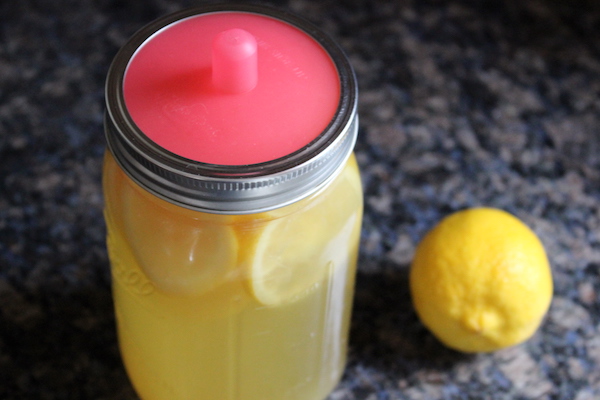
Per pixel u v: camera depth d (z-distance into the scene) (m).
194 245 0.44
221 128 0.43
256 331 0.47
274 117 0.43
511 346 0.54
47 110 0.63
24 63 0.64
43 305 0.56
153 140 0.42
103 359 0.55
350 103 0.44
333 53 0.45
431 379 0.55
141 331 0.49
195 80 0.44
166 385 0.51
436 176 0.61
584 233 0.60
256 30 0.46
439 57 0.66
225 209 0.42
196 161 0.42
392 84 0.65
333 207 0.46
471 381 0.55
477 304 0.52
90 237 0.58
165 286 0.46
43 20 0.66
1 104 0.63
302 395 0.52
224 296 0.45
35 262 0.57
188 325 0.47
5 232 0.58
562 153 0.63
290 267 0.45
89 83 0.64
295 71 0.45
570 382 0.55
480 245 0.52
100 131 0.62
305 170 0.42
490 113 0.64
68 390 0.54
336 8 0.68
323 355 0.51
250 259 0.44
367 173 0.61
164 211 0.45
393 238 0.59
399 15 0.68
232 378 0.49
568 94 0.65
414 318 0.57
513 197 0.61
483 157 0.62
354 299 0.57
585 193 0.61
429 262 0.52
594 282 0.58
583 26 0.68
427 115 0.64
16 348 0.55
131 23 0.66
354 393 0.55
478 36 0.67
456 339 0.53
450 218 0.54
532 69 0.66
